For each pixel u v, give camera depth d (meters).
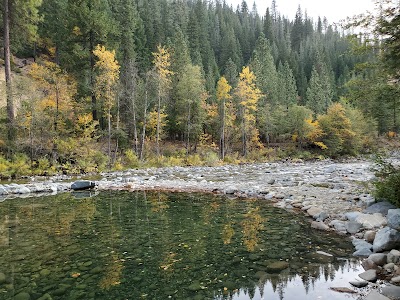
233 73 56.72
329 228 7.89
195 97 38.62
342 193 11.82
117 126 29.56
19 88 22.91
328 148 45.91
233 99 43.22
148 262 5.87
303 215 9.44
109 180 18.41
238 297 4.49
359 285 4.71
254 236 7.42
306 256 6.06
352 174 19.14
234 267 5.58
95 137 26.52
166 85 32.66
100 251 6.50
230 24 93.25
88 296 4.55
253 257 6.05
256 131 44.00
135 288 4.80
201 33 67.12
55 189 15.08
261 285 4.86
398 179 8.34
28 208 10.92
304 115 46.97
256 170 24.84
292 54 89.62
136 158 28.33
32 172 21.23
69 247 6.75
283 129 49.16
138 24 51.62
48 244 6.96
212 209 10.52
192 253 6.33
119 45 39.09
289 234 7.53
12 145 22.14
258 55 63.84
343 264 5.63
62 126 25.55
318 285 4.81
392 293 4.37
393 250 5.68
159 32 55.47
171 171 24.06
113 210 10.51
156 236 7.51
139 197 13.08
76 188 15.22
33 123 23.14
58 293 4.64
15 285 4.92
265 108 47.41
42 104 23.97
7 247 6.77
